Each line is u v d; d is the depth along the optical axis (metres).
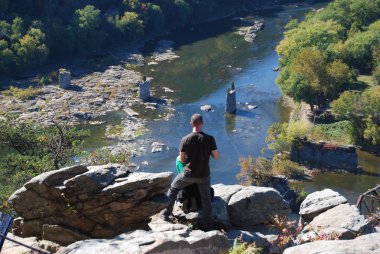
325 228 17.77
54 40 152.88
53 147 42.53
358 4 166.50
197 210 18.16
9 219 11.41
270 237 17.38
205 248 14.58
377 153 97.44
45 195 17.39
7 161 39.97
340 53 132.88
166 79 136.00
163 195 17.38
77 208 17.20
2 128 44.66
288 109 116.38
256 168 86.38
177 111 115.88
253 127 108.25
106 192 16.91
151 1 183.25
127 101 120.31
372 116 99.75
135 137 102.88
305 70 112.75
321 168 91.88
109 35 165.12
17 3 163.12
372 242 10.86
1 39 146.88
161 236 14.41
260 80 133.75
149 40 170.88
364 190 85.94
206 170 17.16
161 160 94.56
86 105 117.44
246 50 157.75
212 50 159.38
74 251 13.45
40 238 17.52
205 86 131.00
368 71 134.75
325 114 109.44
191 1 190.38
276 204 19.41
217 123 110.31
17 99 120.44
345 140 100.25
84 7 174.25
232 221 19.14
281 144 95.62
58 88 127.56
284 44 139.00
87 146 98.81
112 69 143.25
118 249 13.55
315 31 139.62
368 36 137.88
